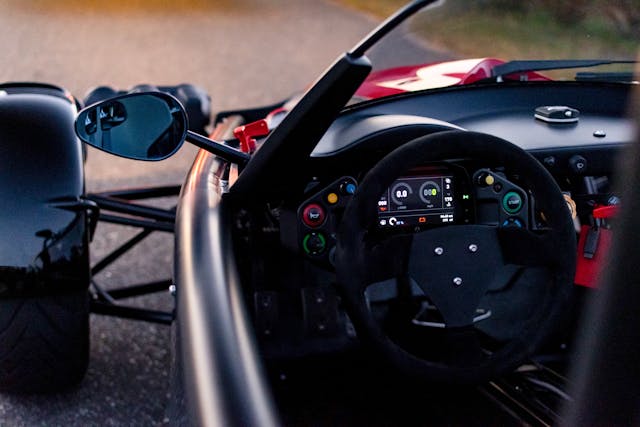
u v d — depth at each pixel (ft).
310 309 7.04
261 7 46.34
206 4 47.24
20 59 30.04
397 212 6.57
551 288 6.29
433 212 6.61
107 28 37.58
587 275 7.56
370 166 6.73
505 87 8.30
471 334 6.32
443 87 8.17
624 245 2.00
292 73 27.99
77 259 7.93
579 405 2.14
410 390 7.74
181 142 5.85
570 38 8.04
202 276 4.75
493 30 8.30
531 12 8.14
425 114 8.07
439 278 6.24
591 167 7.42
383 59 8.70
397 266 6.21
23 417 8.86
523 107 8.24
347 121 7.70
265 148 6.15
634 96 2.03
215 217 5.78
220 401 3.50
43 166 7.94
